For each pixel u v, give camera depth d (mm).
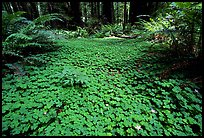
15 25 5305
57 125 2336
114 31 11555
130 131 2334
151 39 7477
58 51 5684
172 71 3957
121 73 4148
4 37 4836
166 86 3529
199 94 3250
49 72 3855
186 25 4145
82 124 2369
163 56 4906
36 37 5043
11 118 2381
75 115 2535
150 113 2725
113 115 2584
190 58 3922
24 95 2939
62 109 2723
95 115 2572
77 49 6113
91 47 6547
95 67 4402
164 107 2842
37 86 3266
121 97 3119
